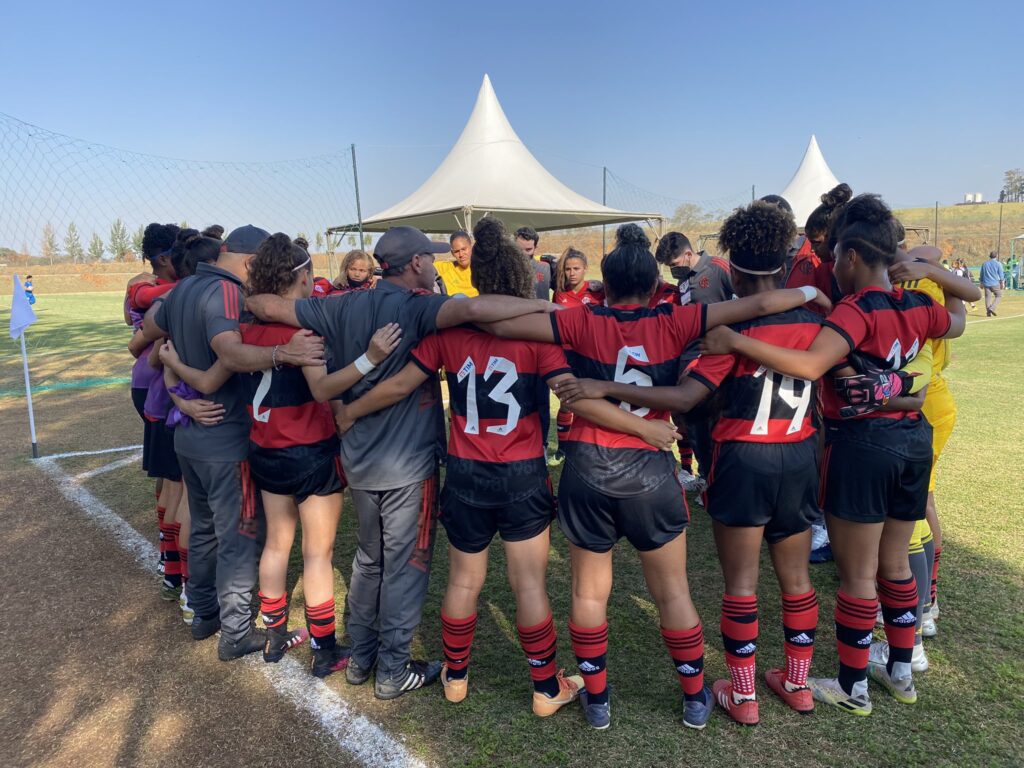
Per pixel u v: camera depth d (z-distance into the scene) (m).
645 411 2.23
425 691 2.73
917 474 2.39
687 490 4.88
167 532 3.45
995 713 2.49
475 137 14.88
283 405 2.65
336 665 2.89
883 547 2.52
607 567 2.39
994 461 5.39
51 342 15.70
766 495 2.27
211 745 2.43
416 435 2.56
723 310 2.19
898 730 2.42
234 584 2.94
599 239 40.94
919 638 2.73
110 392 9.62
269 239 2.69
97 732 2.51
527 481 2.36
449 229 15.77
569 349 2.31
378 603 2.76
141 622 3.32
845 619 2.46
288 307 2.57
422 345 2.40
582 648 2.40
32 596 3.58
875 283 2.33
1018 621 3.09
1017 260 30.56
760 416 2.25
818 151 21.38
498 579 3.71
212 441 2.86
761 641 3.02
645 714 2.54
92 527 4.51
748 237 2.22
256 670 2.92
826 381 2.41
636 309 2.25
